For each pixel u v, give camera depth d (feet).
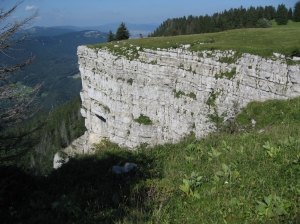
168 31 273.95
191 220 22.40
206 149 40.11
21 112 38.93
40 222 25.84
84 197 30.83
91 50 128.57
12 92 37.60
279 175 26.84
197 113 90.68
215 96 86.43
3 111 37.76
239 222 20.97
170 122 102.73
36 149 196.34
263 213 21.03
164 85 102.42
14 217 27.99
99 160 47.11
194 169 33.45
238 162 31.76
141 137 110.63
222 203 23.75
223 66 84.58
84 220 25.11
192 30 254.68
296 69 70.69
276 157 30.96
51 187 37.42
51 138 215.31
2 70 35.24
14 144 39.88
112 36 257.75
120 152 50.39
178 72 97.66
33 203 30.12
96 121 137.80
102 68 123.34
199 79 90.58
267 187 24.84
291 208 21.06
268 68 75.10
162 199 26.50
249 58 78.74
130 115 115.34
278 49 75.72
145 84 107.76
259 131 55.62
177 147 46.78
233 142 41.52
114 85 117.70
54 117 250.78
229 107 82.48
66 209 27.17
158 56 102.37
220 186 26.71
